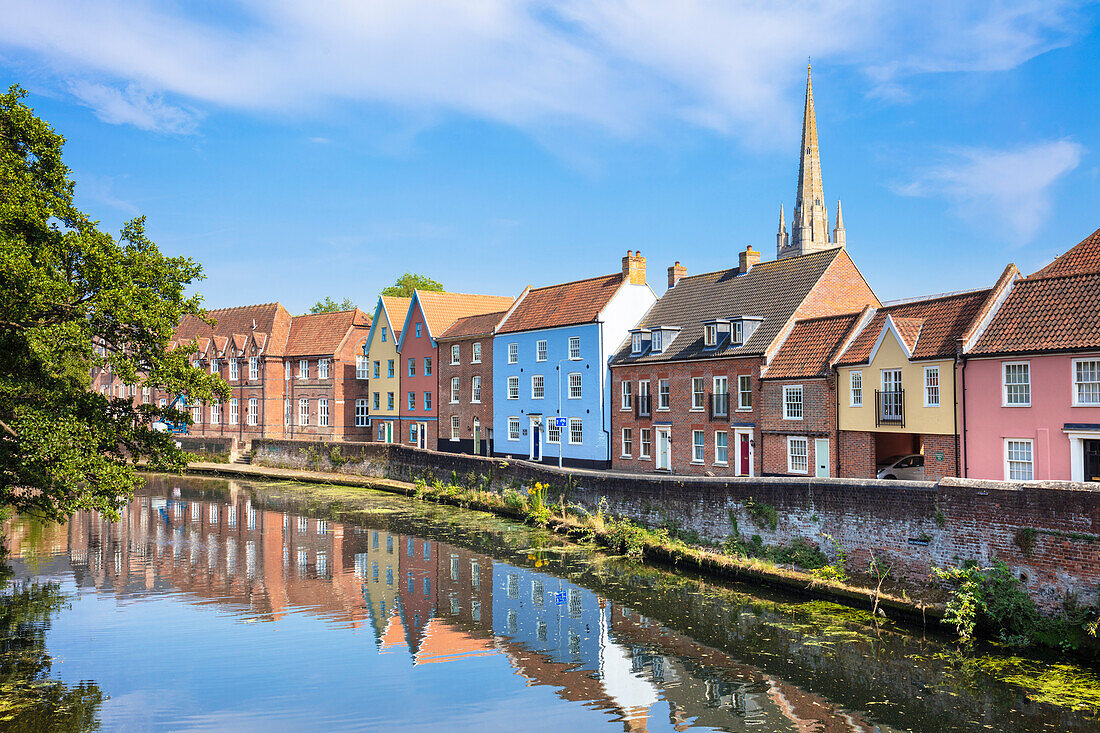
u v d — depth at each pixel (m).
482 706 14.28
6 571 24.84
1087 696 13.62
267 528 32.03
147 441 18.16
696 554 22.95
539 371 41.56
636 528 25.88
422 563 25.56
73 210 17.55
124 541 29.58
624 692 14.85
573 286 43.03
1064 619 15.23
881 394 25.36
